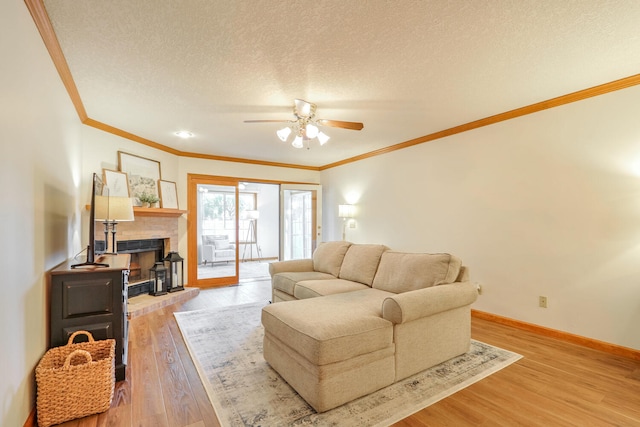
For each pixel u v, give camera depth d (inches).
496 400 76.9
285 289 142.3
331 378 72.4
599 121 107.7
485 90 111.1
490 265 139.5
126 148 161.8
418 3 66.4
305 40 80.1
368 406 74.2
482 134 143.2
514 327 129.4
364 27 74.8
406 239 183.8
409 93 113.4
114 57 87.9
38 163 72.9
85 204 137.2
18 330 60.1
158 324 134.1
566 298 115.6
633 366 94.8
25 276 64.1
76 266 87.2
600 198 107.7
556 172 118.4
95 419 69.6
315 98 117.6
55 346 79.7
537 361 98.0
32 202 68.7
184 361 98.3
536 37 79.0
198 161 211.5
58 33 76.3
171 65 92.6
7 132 55.0
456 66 93.8
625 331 102.3
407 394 79.3
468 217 149.2
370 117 139.4
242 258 362.0
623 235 102.8
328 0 65.2
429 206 169.3
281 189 247.4
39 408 66.0
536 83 105.5
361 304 96.0
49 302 80.7
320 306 93.6
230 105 124.0
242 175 229.5
